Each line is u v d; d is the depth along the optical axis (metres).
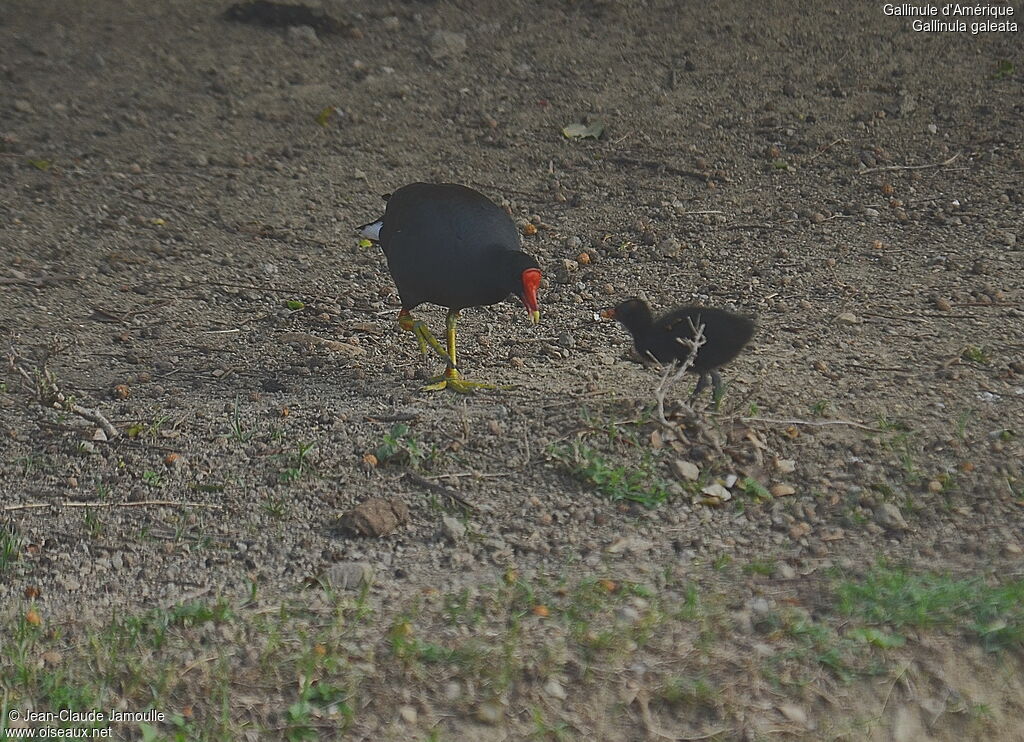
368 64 19.72
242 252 14.80
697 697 7.44
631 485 9.49
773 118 18.09
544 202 16.17
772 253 14.66
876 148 17.23
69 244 14.70
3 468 9.92
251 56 19.80
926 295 13.21
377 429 10.44
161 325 12.92
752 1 21.41
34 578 8.68
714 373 10.62
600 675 7.61
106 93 18.50
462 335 12.79
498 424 10.37
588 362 11.91
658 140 17.69
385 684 7.58
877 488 9.41
